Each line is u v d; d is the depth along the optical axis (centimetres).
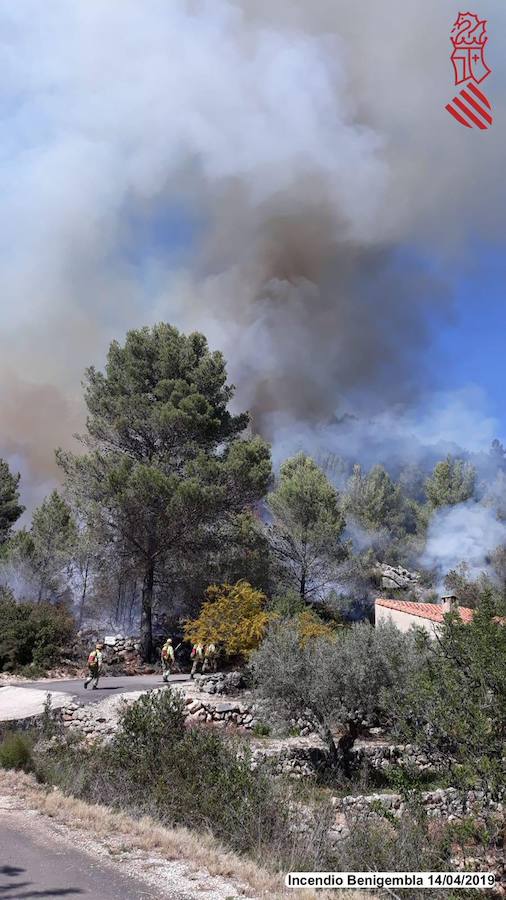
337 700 1698
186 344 3828
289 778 1366
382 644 1719
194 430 3584
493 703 974
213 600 3266
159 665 3102
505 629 1035
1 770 1195
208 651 2727
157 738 1226
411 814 987
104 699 2055
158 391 3619
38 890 655
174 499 3156
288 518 4125
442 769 998
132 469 3306
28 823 902
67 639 3061
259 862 838
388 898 780
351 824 992
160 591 3569
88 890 668
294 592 3656
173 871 753
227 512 3562
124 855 797
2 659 2748
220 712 1998
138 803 1058
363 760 1719
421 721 1041
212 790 1022
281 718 1764
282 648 1777
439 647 1086
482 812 918
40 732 1599
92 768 1195
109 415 3647
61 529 4019
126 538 3362
